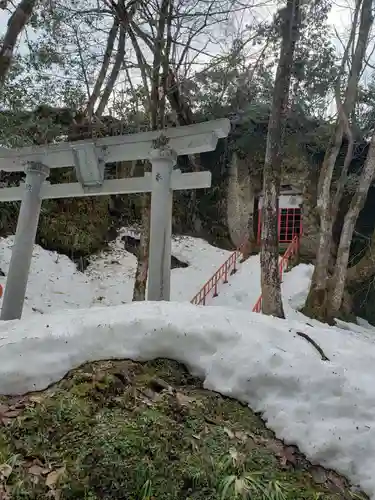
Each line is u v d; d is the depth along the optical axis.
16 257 6.03
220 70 12.00
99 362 3.33
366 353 3.81
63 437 2.60
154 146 5.65
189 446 2.59
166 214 5.43
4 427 2.66
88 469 2.35
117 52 9.94
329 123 14.16
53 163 6.44
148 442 2.53
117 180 6.06
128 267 13.59
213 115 14.30
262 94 14.43
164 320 3.62
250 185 15.82
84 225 13.78
